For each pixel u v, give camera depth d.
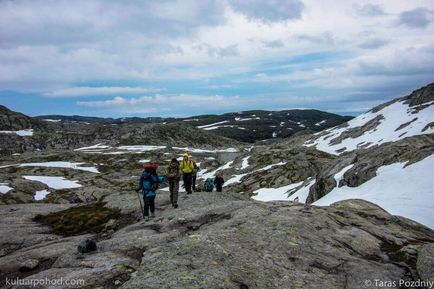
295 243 12.98
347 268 11.35
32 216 25.98
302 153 113.00
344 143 125.06
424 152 42.88
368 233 15.68
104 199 29.09
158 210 21.62
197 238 12.89
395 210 29.05
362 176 45.34
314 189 55.84
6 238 19.83
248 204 19.94
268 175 95.00
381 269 11.45
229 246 12.30
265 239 13.32
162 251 11.84
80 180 121.19
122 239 15.12
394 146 48.84
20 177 111.06
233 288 9.11
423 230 18.11
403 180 37.59
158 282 9.25
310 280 10.34
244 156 134.00
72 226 22.20
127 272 10.97
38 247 17.41
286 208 19.23
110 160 174.75
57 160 171.00
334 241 14.01
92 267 11.75
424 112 111.75
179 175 21.59
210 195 24.34
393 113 132.62
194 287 8.91
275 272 10.62
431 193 30.61
